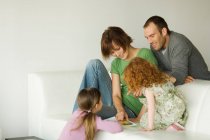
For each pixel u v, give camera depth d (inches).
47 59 142.4
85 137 102.0
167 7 162.4
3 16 135.2
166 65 121.6
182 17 165.8
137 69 103.0
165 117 104.1
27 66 139.5
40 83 130.0
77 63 147.3
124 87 122.2
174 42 115.8
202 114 102.4
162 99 103.6
